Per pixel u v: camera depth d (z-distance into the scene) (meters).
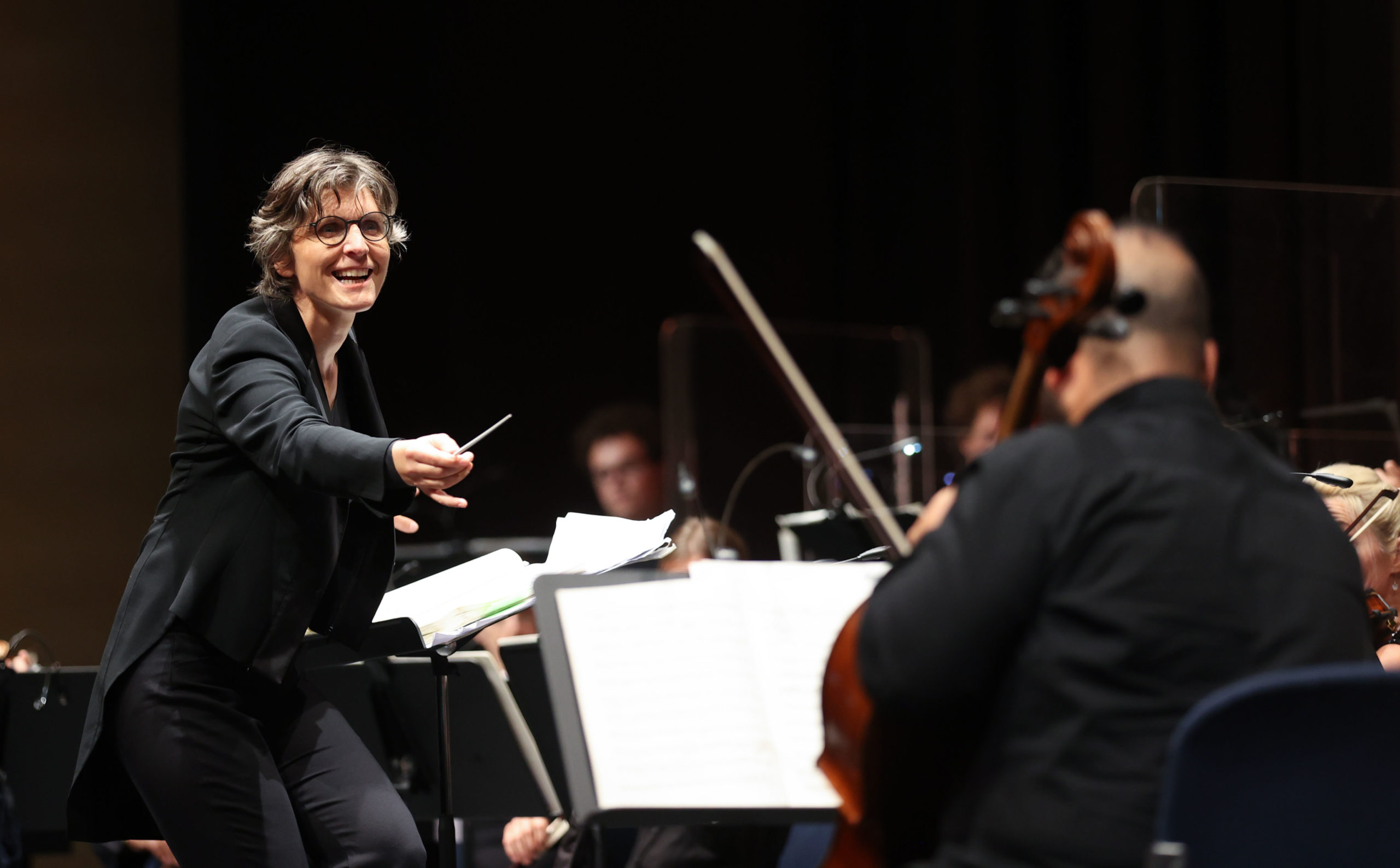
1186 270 3.48
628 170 14.85
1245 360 7.11
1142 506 3.17
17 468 13.52
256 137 14.07
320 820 5.22
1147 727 3.05
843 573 4.43
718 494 14.29
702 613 4.21
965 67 13.65
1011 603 3.15
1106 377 3.47
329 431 4.80
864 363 14.14
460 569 5.74
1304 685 2.71
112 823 5.36
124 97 13.92
